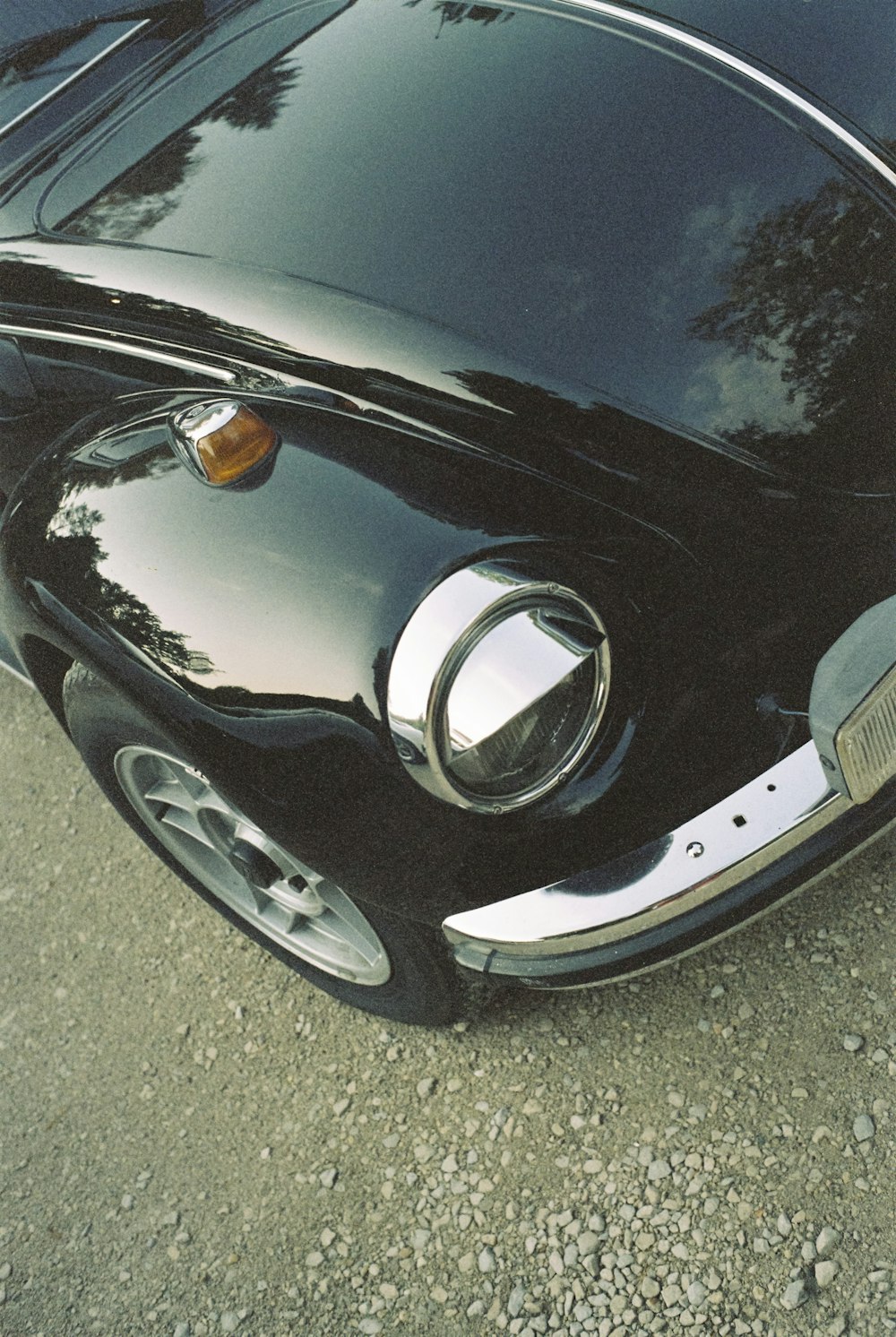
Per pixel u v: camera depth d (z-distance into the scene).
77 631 1.59
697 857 1.54
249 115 2.10
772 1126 1.79
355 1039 2.18
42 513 1.68
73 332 2.02
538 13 2.00
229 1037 2.27
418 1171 1.95
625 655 1.47
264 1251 1.95
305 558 1.45
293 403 1.67
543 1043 2.03
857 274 1.63
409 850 1.51
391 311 1.71
